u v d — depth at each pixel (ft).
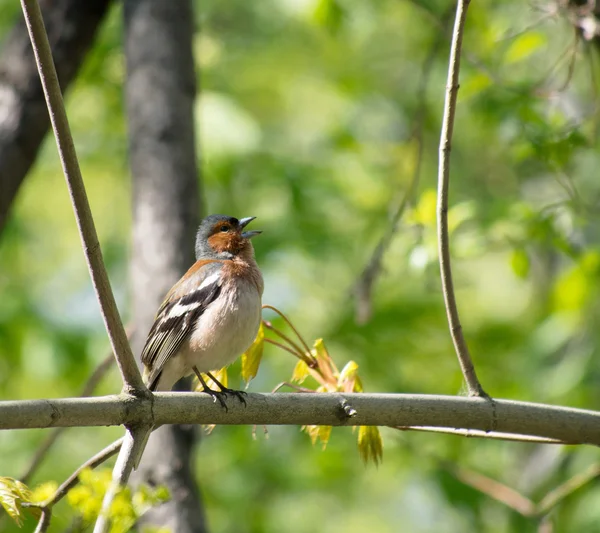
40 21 17.74
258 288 27.58
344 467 51.75
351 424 21.63
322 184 52.44
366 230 53.67
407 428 23.36
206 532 27.55
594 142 39.22
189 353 26.78
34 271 59.72
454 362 52.08
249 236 31.83
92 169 58.70
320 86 60.90
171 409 20.25
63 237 62.34
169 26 31.78
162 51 31.42
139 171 30.55
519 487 48.11
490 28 41.73
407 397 21.91
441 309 52.31
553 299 45.68
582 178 50.67
